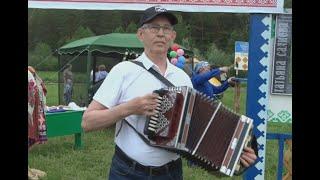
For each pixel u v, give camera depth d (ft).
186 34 112.68
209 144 9.66
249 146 9.91
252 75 13.97
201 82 21.39
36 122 21.49
